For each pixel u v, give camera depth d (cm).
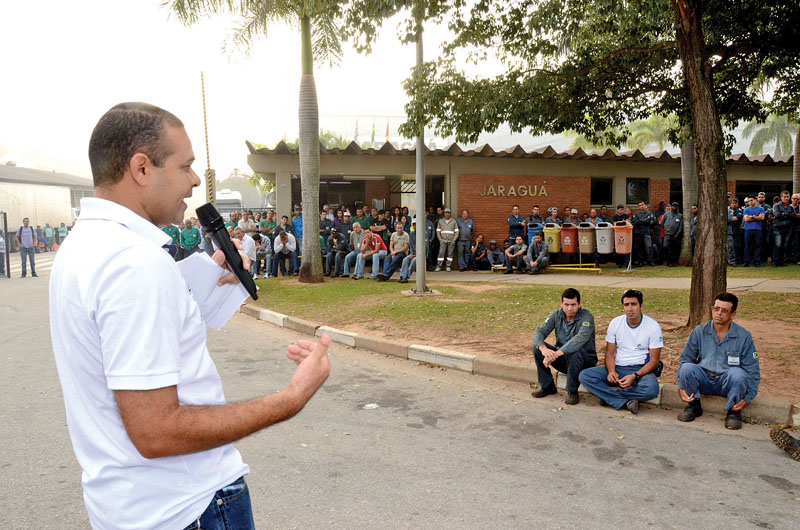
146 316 117
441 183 2030
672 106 962
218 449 141
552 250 1686
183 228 1655
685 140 1025
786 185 2312
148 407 116
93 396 125
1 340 877
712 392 523
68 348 124
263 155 1711
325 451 450
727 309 505
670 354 679
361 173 1777
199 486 133
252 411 130
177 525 129
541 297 1098
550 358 566
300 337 911
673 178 2044
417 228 1167
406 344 778
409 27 847
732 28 848
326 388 629
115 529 125
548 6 850
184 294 132
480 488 385
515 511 353
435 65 917
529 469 416
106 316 116
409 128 942
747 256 1580
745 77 930
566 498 370
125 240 122
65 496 374
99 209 128
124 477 125
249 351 811
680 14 725
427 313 972
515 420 527
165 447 118
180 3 1171
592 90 921
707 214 733
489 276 1568
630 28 893
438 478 401
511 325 866
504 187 1867
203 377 136
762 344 700
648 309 937
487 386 640
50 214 4125
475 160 1839
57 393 600
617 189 1986
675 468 417
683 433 492
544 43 896
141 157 130
